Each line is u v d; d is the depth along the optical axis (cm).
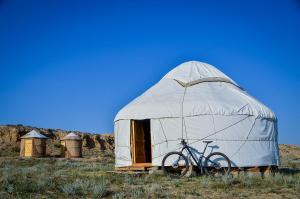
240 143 1321
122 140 1428
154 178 1205
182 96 1402
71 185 992
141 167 1386
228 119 1321
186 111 1329
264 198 862
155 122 1363
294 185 1038
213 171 1280
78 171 1516
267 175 1251
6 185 1016
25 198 846
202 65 1598
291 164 2272
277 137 1470
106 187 1025
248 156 1324
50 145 4681
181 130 1330
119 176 1281
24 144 3578
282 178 1138
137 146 1452
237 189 983
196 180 1152
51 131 5222
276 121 1468
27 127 4972
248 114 1340
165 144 1344
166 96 1430
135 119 1398
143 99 1470
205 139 1309
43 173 1423
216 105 1327
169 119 1346
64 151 3591
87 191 953
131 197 871
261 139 1362
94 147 5072
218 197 871
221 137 1309
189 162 1291
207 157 1267
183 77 1527
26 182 1091
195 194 908
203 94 1400
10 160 2633
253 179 1123
